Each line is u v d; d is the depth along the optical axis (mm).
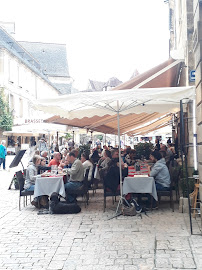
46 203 7676
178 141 12594
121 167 7293
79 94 6297
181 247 4777
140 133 22906
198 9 5281
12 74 32531
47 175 7648
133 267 4125
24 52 42344
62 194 7262
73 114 7934
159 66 8492
